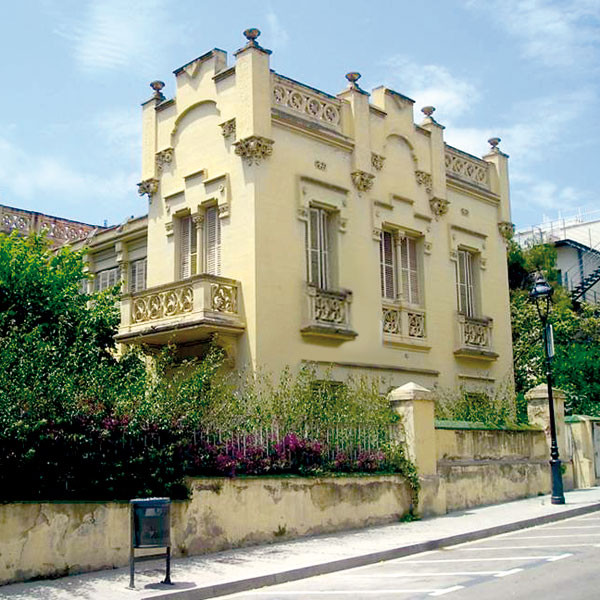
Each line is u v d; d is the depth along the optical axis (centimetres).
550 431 2038
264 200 1877
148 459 1230
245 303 1834
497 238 2619
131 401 1277
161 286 1892
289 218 1930
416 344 2197
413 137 2328
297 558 1198
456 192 2466
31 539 1081
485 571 1071
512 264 3462
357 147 2119
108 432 1196
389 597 920
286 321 1870
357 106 2142
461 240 2448
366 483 1553
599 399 2594
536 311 3056
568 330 3055
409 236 2294
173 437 1279
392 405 1700
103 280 2642
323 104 2081
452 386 2314
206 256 1998
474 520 1584
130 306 1977
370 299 2095
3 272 1894
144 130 2195
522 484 1984
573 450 2272
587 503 1823
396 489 1619
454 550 1311
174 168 2098
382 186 2192
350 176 2109
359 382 2005
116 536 1176
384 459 1625
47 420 1145
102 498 1181
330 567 1157
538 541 1357
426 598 902
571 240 4134
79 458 1170
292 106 1995
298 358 1881
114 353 2125
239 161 1912
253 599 973
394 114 2275
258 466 1382
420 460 1661
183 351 1931
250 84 1894
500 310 2567
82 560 1131
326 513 1466
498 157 2656
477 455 1859
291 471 1445
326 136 2045
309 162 2003
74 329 1931
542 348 2809
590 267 4056
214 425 1376
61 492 1145
